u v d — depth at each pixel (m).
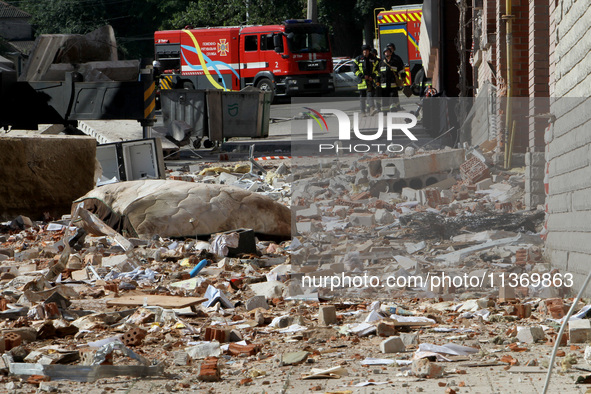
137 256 20.80
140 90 43.72
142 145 36.12
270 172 41.03
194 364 11.42
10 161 29.30
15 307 15.60
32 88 45.12
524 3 29.27
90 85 44.28
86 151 30.91
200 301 15.31
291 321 13.97
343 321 14.06
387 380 9.98
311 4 88.94
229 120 54.62
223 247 21.38
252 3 119.06
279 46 84.44
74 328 13.52
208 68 88.56
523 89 29.56
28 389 10.14
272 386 9.94
